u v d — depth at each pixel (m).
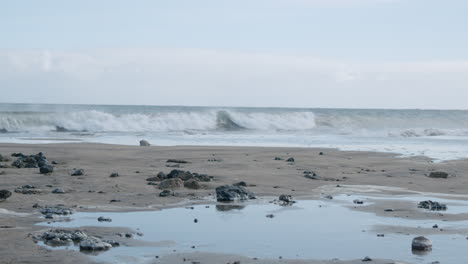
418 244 10.49
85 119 49.16
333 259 9.70
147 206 14.20
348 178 20.05
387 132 52.53
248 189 16.94
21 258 9.30
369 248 10.50
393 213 13.88
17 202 14.02
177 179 17.08
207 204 14.68
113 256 9.62
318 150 30.64
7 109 74.75
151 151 28.30
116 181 17.67
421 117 64.94
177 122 53.03
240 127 55.31
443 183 19.42
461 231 12.00
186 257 9.67
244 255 9.88
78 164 22.23
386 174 21.28
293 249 10.35
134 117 51.22
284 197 15.48
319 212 13.89
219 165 22.59
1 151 26.39
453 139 45.44
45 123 47.84
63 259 9.30
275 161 24.58
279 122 56.97
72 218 12.57
